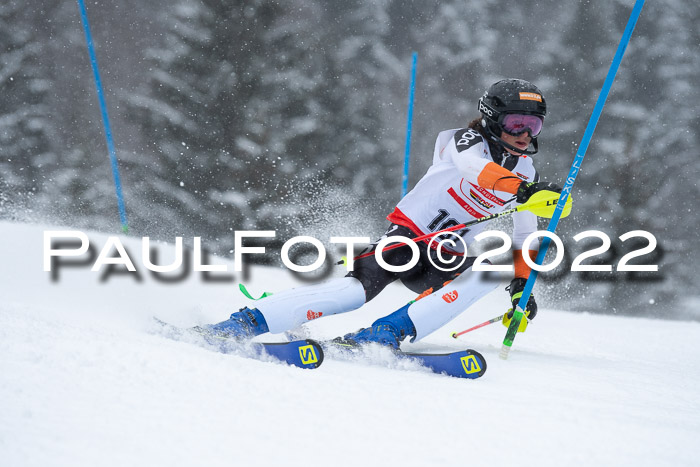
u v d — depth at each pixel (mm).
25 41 75188
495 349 13281
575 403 7891
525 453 5637
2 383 6406
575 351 15250
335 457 5215
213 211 63094
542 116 11602
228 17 68438
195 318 13727
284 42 70188
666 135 76938
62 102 82625
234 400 6582
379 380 8445
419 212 12344
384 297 21641
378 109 79938
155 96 67562
